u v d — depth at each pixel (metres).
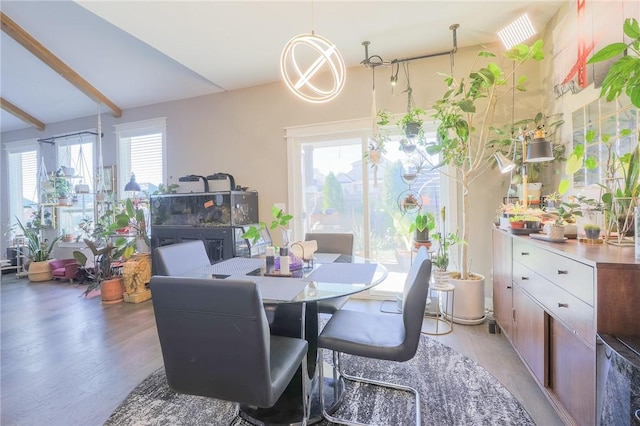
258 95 3.71
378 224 3.36
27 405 1.67
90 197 4.88
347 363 2.06
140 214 3.70
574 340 1.28
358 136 3.37
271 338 1.45
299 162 3.63
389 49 2.94
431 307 2.81
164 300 1.06
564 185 1.78
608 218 1.51
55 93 4.26
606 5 1.75
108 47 3.30
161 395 1.74
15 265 5.03
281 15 2.38
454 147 2.50
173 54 2.95
